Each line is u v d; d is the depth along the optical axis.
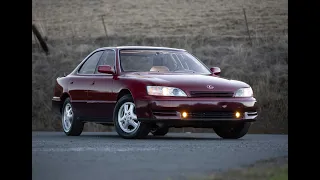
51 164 13.53
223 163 13.43
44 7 49.88
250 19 46.00
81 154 15.43
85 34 47.12
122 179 11.34
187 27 46.16
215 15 47.00
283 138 22.73
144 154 15.34
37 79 41.25
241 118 21.50
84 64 24.86
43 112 37.28
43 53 44.44
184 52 24.39
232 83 21.86
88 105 23.66
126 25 47.50
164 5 48.66
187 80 21.53
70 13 49.38
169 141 20.23
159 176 11.60
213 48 43.41
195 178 11.17
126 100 21.81
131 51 23.67
